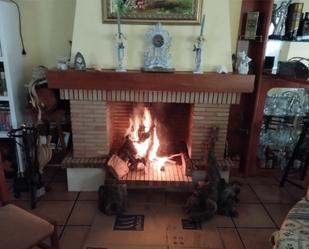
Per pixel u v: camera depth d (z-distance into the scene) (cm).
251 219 213
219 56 222
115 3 209
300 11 228
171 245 186
